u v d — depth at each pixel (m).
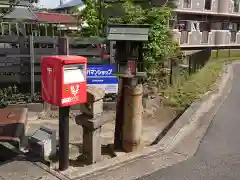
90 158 4.62
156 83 9.48
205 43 29.23
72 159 4.84
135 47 5.47
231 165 4.94
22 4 13.92
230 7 30.56
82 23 14.91
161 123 7.17
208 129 6.79
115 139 5.20
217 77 14.41
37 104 7.55
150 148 5.33
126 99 4.96
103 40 7.90
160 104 8.62
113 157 4.93
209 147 5.71
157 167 4.72
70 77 4.04
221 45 30.64
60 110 4.21
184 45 27.00
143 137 6.16
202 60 16.48
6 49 7.64
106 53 7.98
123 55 5.39
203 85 11.72
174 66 10.54
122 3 10.60
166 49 10.03
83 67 4.18
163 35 9.78
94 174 4.36
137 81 5.02
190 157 5.19
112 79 7.87
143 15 9.74
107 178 4.29
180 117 7.45
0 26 11.38
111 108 7.79
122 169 4.57
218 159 5.16
